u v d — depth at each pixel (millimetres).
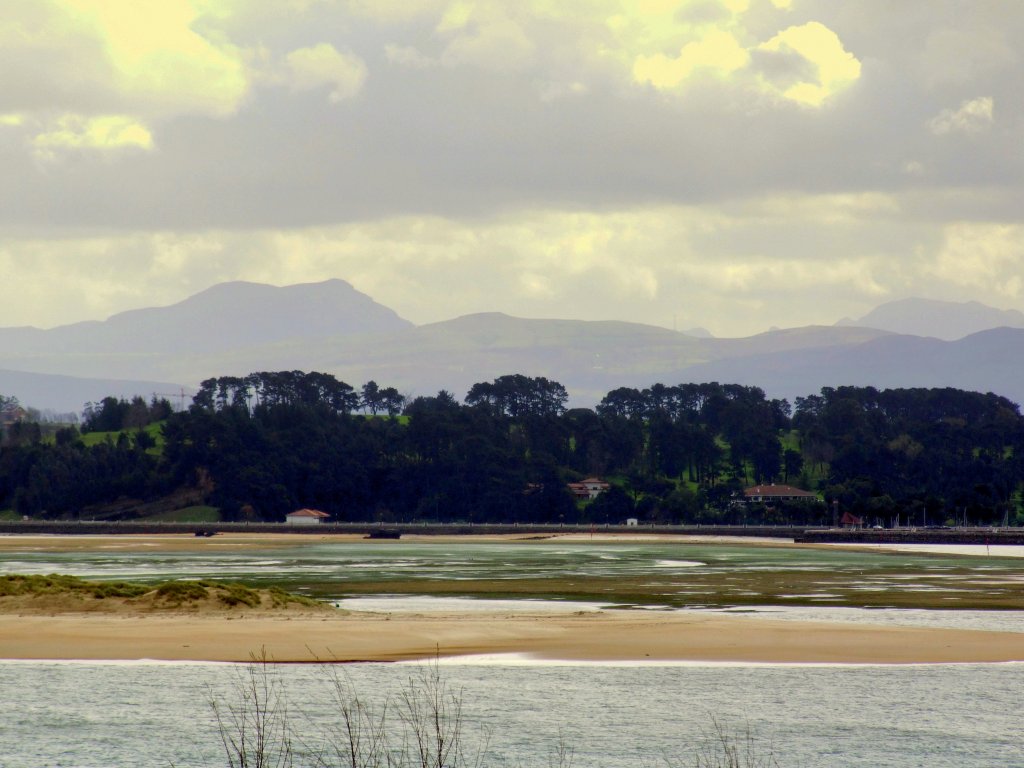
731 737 161625
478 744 156875
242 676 194875
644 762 149250
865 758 151875
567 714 172500
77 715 169250
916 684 194750
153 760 147750
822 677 199625
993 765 149125
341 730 161750
